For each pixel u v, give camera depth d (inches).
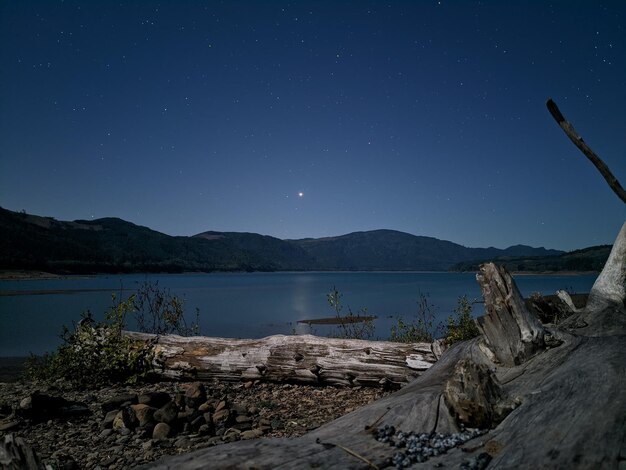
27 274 5467.5
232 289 3038.9
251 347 318.7
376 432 138.0
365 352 295.9
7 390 310.3
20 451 121.8
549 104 217.8
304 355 305.4
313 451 121.6
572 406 121.6
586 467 96.0
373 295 2226.9
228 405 240.7
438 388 167.3
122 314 352.2
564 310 261.0
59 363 327.3
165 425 206.4
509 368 179.3
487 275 190.9
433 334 510.6
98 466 174.4
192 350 324.2
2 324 967.6
